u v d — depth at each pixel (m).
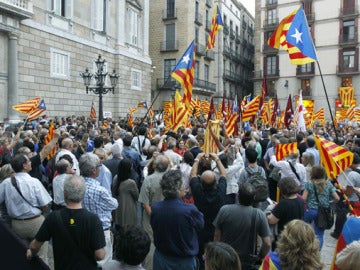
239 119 12.62
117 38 29.39
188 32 40.75
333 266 3.53
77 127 13.88
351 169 6.58
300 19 9.06
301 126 13.80
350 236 3.48
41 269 3.79
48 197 4.95
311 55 8.88
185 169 6.43
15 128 12.55
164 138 8.70
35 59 21.20
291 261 2.79
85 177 4.79
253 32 68.44
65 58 23.69
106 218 4.74
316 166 5.71
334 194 5.72
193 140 8.52
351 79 46.16
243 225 4.03
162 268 3.93
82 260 3.52
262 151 11.22
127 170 5.68
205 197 4.83
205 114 23.41
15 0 18.92
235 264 2.57
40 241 3.60
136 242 2.91
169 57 41.44
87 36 25.94
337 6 46.84
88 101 25.86
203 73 45.81
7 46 19.30
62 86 23.36
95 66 26.53
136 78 32.19
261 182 5.32
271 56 51.31
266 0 51.31
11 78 19.45
